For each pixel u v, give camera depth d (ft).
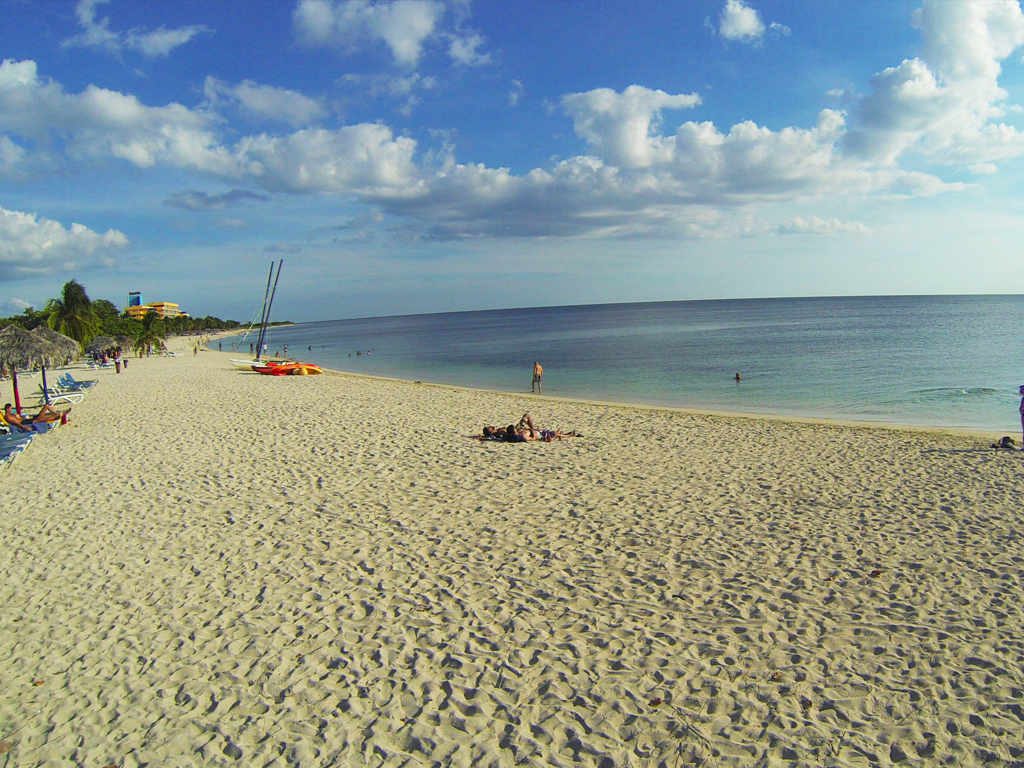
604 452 41.55
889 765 12.62
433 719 14.55
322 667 16.76
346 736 14.01
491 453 41.65
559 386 102.58
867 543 24.13
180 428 53.52
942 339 167.73
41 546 26.12
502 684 15.83
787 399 80.23
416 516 28.89
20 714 15.05
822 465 36.91
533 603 20.13
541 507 29.78
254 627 18.99
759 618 18.67
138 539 26.63
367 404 67.26
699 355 150.51
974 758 12.69
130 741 13.97
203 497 32.55
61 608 20.51
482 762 13.12
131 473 38.04
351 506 30.53
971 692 14.76
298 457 41.29
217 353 220.64
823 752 13.04
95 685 16.19
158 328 254.27
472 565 23.25
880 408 71.10
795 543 24.38
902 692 14.92
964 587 20.10
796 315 399.85
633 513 28.58
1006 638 16.97
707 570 22.21
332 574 22.72
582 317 595.06
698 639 17.62
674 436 47.26
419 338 339.77
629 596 20.44
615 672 16.20
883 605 19.19
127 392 83.76
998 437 46.37
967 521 26.09
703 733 13.78
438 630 18.60
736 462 38.17
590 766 12.92
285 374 109.91
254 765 13.16
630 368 127.44
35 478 37.58
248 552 24.94
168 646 18.01
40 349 55.26
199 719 14.71
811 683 15.42
